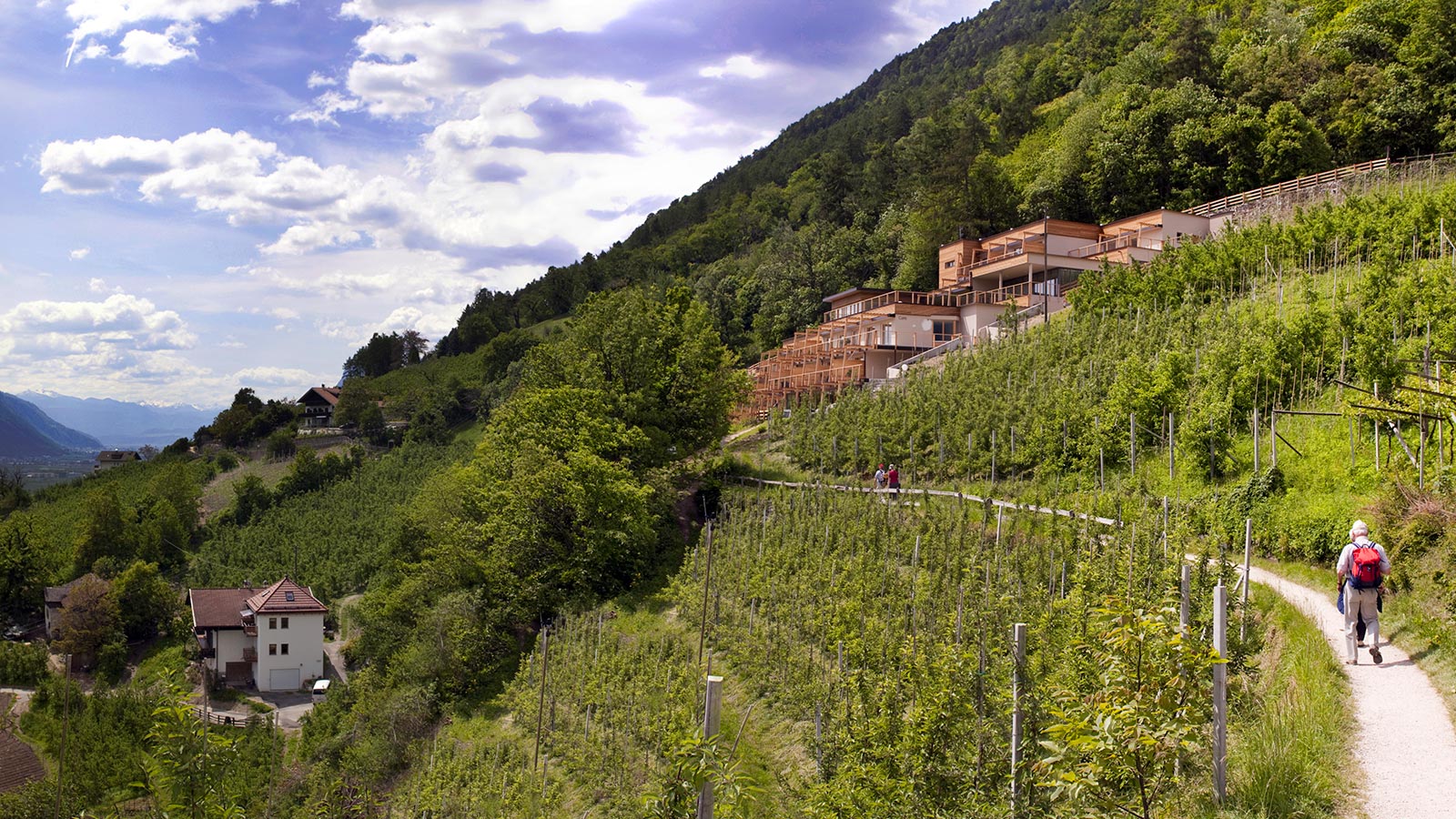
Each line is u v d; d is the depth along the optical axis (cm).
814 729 2155
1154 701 1019
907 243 10406
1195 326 4209
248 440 14812
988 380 4628
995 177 10019
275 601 7088
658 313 6356
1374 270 3419
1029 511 3119
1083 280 5588
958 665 1606
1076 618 1870
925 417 4519
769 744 2447
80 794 4059
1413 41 8044
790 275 11338
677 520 5047
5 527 9094
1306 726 1293
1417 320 3111
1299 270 4444
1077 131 9556
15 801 3994
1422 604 1734
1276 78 8512
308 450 11900
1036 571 2547
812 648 2736
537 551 4694
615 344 5809
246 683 7038
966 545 2973
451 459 11194
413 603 5300
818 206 14612
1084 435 3612
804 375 7725
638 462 5353
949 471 4166
